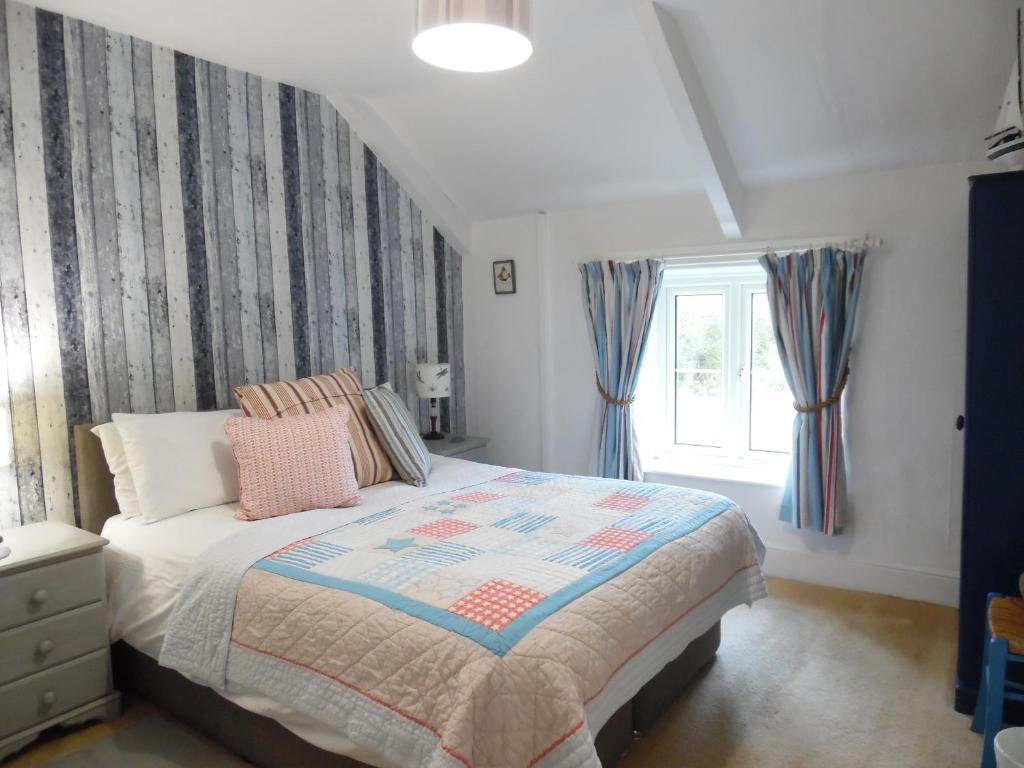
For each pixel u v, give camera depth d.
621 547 2.10
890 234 3.18
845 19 2.50
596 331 3.91
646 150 3.44
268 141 3.24
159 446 2.54
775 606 3.21
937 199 3.07
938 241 3.08
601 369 3.92
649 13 2.51
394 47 2.76
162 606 2.19
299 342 3.44
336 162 3.58
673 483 3.88
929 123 2.87
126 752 2.19
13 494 2.47
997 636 1.92
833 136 3.06
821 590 3.39
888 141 3.02
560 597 1.75
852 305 3.20
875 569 3.33
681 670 2.42
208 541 2.25
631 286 3.79
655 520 2.37
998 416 2.23
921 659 2.71
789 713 2.36
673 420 4.14
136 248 2.77
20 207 2.44
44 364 2.53
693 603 2.18
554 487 2.83
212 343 3.06
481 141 3.69
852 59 2.66
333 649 1.72
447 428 4.42
